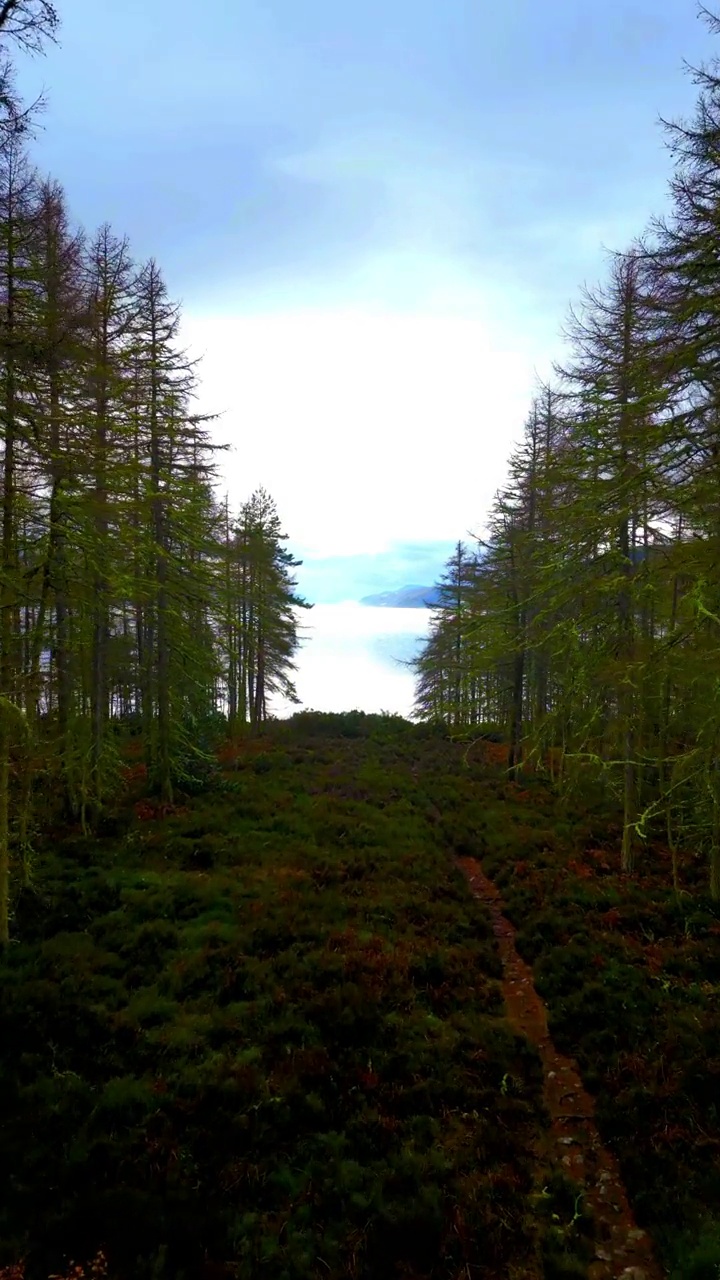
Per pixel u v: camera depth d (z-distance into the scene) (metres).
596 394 11.78
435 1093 7.51
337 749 27.23
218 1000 9.02
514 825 17.34
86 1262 5.25
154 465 16.45
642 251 8.98
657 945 10.78
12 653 9.83
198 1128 6.66
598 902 12.44
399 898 12.64
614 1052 8.21
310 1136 6.77
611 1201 6.35
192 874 13.14
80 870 12.93
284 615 35.03
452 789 21.03
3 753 10.02
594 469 12.02
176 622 18.02
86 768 14.89
